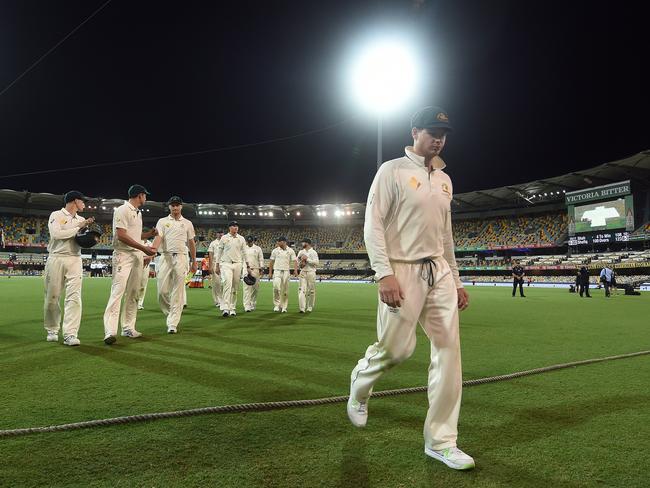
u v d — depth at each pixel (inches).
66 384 160.6
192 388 156.4
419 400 144.6
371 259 101.7
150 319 368.8
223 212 2517.2
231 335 283.4
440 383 100.4
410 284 101.3
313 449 104.8
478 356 223.0
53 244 245.9
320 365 196.1
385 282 98.0
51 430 113.5
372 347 107.0
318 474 92.1
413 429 118.3
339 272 2271.2
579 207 1668.3
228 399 143.5
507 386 164.2
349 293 852.0
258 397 146.0
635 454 104.1
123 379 168.2
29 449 103.0
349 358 212.2
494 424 123.8
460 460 94.6
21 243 2106.3
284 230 2610.7
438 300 102.8
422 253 102.7
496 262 1910.7
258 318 387.2
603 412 134.5
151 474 91.4
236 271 407.2
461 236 2159.2
